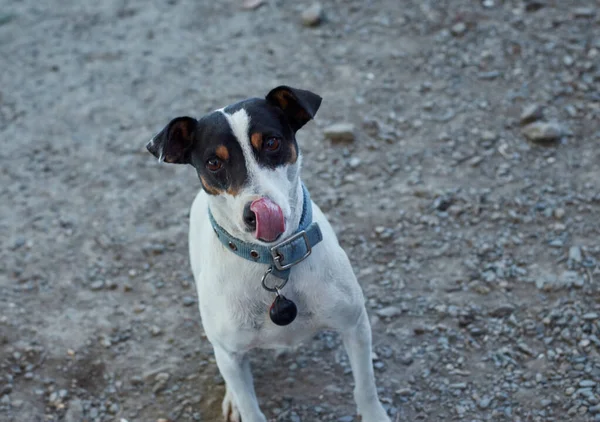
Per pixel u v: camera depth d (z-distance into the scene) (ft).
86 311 16.79
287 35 25.84
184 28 27.35
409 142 20.31
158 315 16.52
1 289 17.56
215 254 11.79
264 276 11.38
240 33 26.43
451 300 15.60
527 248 16.52
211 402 14.40
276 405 14.06
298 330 12.19
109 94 24.52
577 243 16.37
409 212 18.01
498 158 19.24
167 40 26.81
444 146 19.93
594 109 20.27
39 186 21.03
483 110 20.97
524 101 21.02
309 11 26.08
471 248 16.76
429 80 22.53
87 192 20.59
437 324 15.12
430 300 15.67
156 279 17.49
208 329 12.34
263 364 14.93
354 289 12.14
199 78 24.50
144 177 20.86
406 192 18.62
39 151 22.39
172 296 16.97
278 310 11.55
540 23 24.00
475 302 15.44
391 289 16.11
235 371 12.53
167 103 23.62
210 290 11.96
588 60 22.04
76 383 15.07
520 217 17.30
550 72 21.90
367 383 12.78
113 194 20.36
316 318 12.01
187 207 19.53
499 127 20.25
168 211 19.49
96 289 17.40
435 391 13.83
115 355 15.65
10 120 23.97
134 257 18.16
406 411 13.56
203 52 25.79
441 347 14.61
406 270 16.52
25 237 19.16
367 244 17.34
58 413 14.48
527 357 14.14
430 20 25.04
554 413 13.00
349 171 19.66
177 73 24.97
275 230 10.14
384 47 24.26
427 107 21.38
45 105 24.44
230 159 10.53
